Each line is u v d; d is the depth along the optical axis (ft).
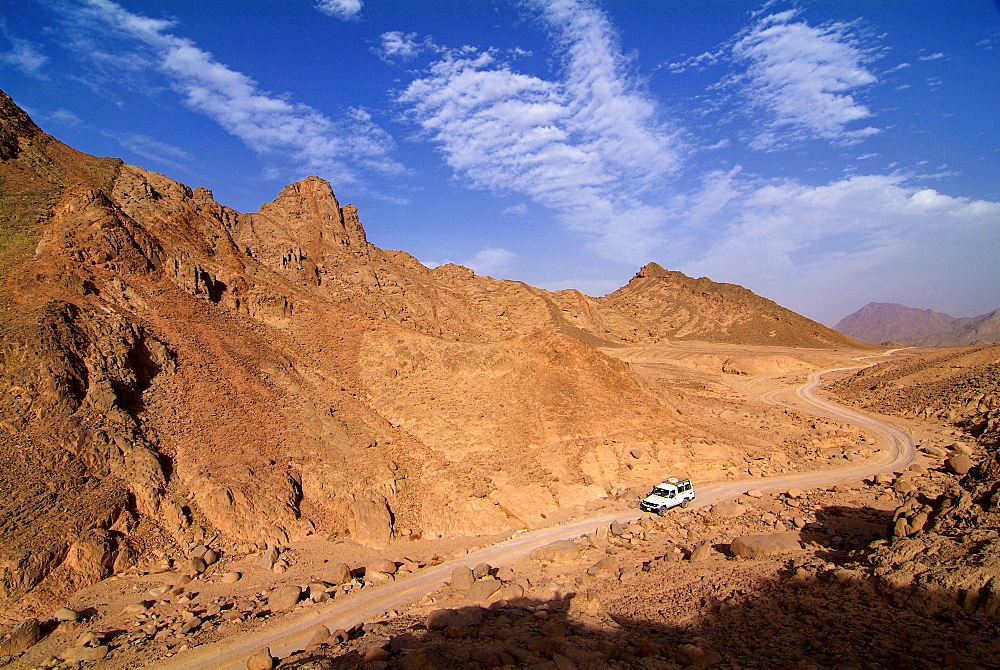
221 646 66.03
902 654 44.34
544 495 121.90
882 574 58.18
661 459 142.41
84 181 172.14
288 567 90.58
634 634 56.75
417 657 46.55
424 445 132.36
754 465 148.77
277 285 180.24
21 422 91.91
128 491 93.40
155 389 114.62
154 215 171.22
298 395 135.03
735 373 361.71
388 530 105.29
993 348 243.60
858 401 256.32
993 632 44.80
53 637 67.82
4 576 73.51
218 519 96.17
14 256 125.18
